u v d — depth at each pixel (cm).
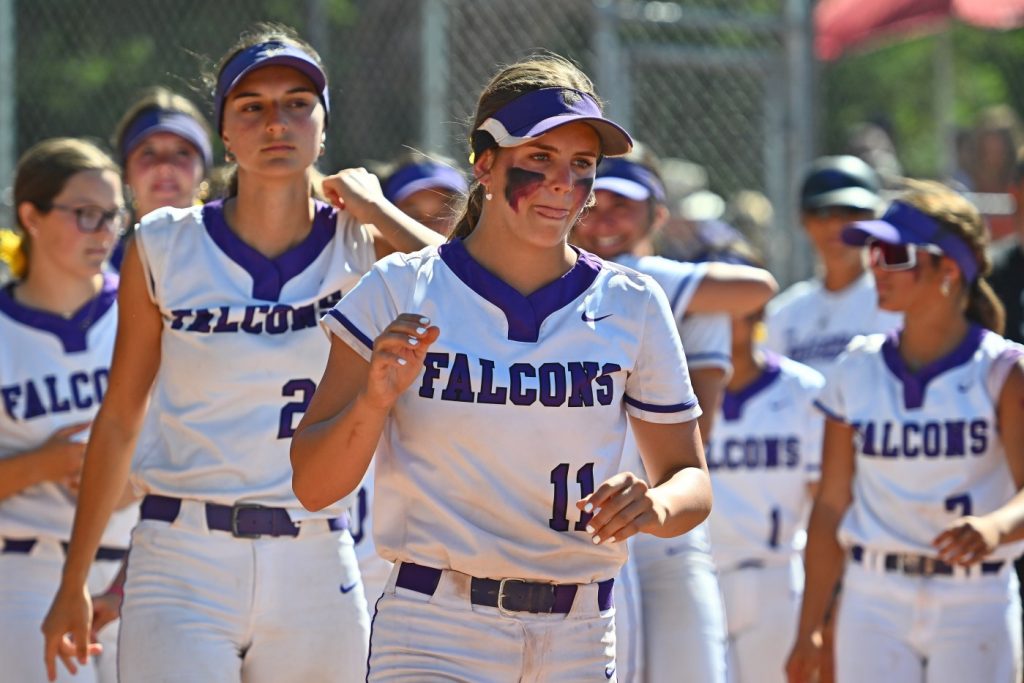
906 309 1775
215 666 1359
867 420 1783
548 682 1175
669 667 1766
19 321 1744
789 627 2131
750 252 2216
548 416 1141
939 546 1683
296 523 1393
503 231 1166
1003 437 1739
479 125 1178
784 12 3080
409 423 1150
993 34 5959
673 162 3494
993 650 1738
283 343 1392
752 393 2150
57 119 3562
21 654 1647
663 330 1194
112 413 1447
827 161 2575
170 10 3584
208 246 1408
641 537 1808
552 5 3062
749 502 2136
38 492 1686
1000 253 2364
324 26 3288
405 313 1095
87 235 1747
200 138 2075
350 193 1434
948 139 4219
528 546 1153
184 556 1380
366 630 1431
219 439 1384
